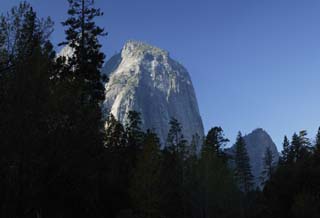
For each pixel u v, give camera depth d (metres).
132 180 47.50
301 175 59.12
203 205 66.06
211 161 67.94
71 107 21.09
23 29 20.16
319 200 49.38
